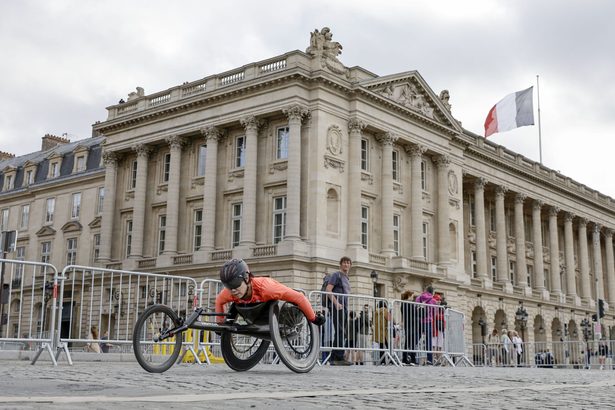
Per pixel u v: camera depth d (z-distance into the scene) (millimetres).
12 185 80062
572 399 7547
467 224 69625
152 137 58406
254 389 7738
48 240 73312
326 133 50656
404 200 56625
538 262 75438
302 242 48438
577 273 87250
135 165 61656
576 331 79562
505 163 70188
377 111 54000
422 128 58156
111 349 17328
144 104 59688
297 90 49969
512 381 11344
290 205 48688
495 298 66812
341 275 18844
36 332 16344
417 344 21109
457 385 9750
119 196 61750
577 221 86438
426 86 58188
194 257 53000
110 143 61875
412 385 9383
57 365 13117
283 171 51219
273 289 10945
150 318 11281
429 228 59250
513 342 42781
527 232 81062
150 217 58906
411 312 21078
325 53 51719
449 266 58750
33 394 6484
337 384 9039
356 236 50562
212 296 18078
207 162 54312
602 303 46000
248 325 11148
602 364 38250
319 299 18109
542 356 41875
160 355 11203
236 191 53375
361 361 19500
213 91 53906
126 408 5277
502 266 69562
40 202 75250
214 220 53469
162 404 5676
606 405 6906
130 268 57031
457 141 63188
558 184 78812
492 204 74375
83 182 71062
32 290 16297
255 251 49531
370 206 53656
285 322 11344
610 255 91938
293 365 11016
